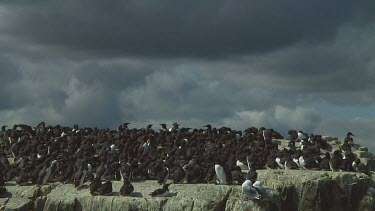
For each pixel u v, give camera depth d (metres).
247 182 38.19
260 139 55.44
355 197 45.00
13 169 45.84
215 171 41.22
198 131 60.84
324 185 43.28
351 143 58.72
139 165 43.75
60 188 42.59
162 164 43.94
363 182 45.53
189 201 38.28
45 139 56.53
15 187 43.19
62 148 52.66
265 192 38.19
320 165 46.81
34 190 42.41
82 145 52.50
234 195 39.22
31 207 40.78
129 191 39.28
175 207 38.09
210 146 50.94
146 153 48.72
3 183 42.78
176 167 42.84
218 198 39.16
